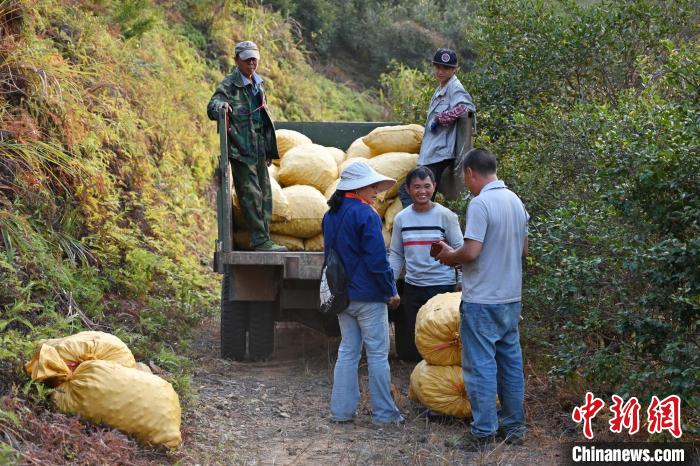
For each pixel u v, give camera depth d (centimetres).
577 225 559
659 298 469
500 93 877
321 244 691
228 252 643
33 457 380
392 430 527
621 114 612
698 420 486
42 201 713
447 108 685
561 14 932
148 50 1244
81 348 461
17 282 586
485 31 912
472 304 485
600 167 532
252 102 680
